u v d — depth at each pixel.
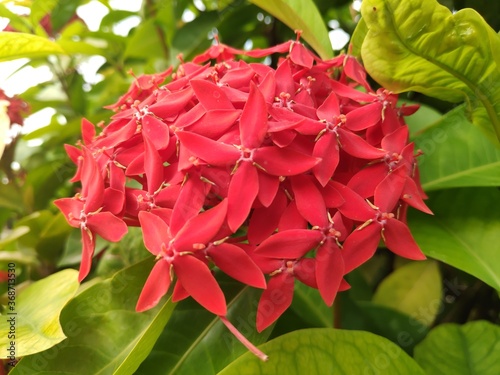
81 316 0.14
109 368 0.13
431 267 0.20
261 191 0.11
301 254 0.11
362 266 0.23
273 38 0.24
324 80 0.14
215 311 0.11
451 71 0.13
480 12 0.18
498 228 0.15
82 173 0.14
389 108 0.13
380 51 0.12
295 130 0.12
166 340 0.14
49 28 0.25
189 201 0.11
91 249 0.12
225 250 0.11
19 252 0.20
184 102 0.13
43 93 0.28
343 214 0.12
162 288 0.11
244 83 0.13
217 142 0.11
